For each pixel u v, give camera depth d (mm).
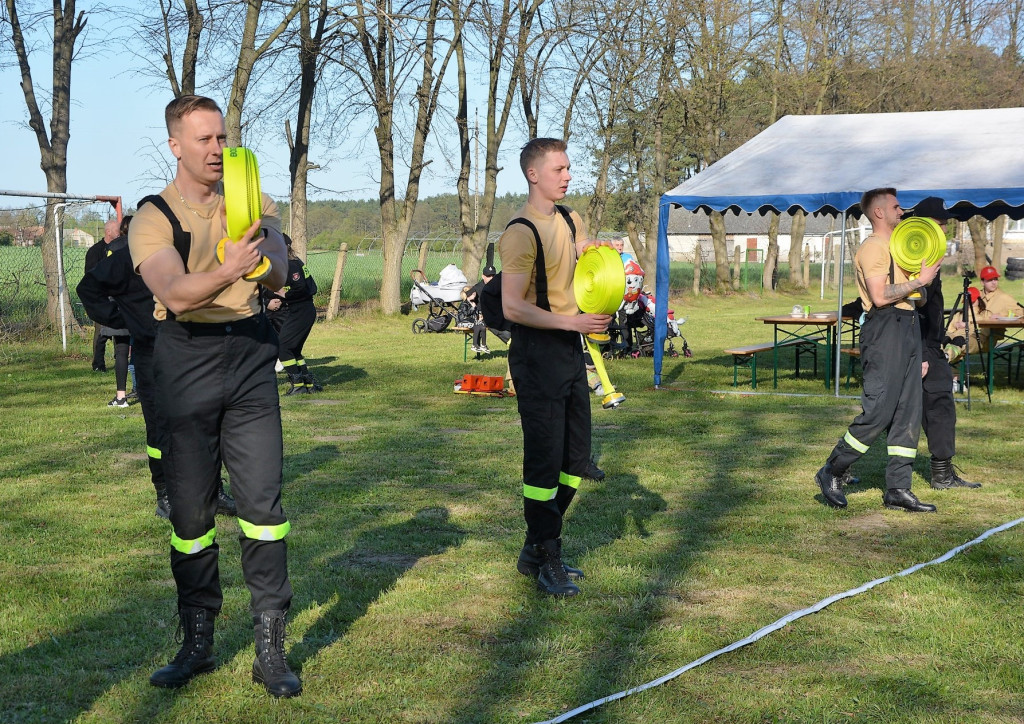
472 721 3209
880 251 5902
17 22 18953
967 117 12844
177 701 3367
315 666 3658
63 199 16219
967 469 7309
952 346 8883
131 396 11594
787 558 5039
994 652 3729
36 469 7445
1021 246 65000
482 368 14852
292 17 21547
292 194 25359
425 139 25000
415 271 23609
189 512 3445
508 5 25625
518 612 4242
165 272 3145
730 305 32531
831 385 12742
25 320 17594
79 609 4324
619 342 16297
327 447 8398
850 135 13031
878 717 3189
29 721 3232
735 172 12453
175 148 3289
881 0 35156
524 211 4340
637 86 30250
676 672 3539
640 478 7055
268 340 3480
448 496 6523
